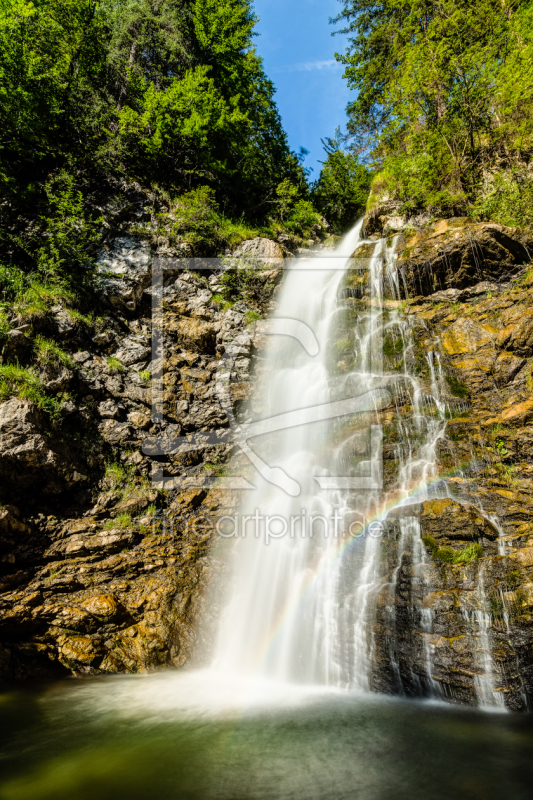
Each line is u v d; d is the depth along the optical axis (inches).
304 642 319.0
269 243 658.8
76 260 534.3
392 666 276.7
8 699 275.9
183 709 258.5
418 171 676.7
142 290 558.3
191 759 202.5
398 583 297.3
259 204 855.7
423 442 397.4
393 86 770.2
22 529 353.4
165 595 352.8
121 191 622.2
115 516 405.4
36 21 581.6
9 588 333.7
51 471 378.0
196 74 734.5
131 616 339.3
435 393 429.4
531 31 660.1
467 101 648.4
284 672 315.0
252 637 338.6
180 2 849.5
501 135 644.7
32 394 396.5
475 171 669.9
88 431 438.9
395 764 196.4
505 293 486.3
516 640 249.9
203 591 365.4
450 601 271.4
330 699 270.7
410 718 239.3
